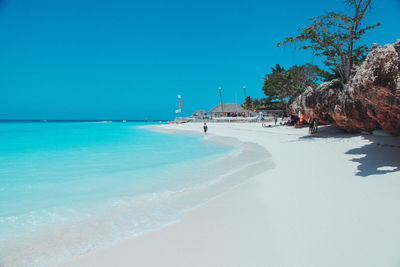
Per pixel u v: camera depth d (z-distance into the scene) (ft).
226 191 21.66
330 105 58.54
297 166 29.73
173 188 23.73
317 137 58.54
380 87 24.16
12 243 13.65
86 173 31.19
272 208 16.67
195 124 180.65
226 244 12.40
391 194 17.26
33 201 20.80
